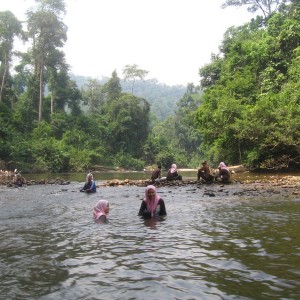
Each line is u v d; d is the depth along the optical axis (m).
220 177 16.52
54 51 52.09
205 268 3.93
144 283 3.47
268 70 29.23
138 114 59.56
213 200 10.39
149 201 7.80
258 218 7.20
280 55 30.42
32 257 4.50
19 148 38.44
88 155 46.62
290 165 22.92
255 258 4.30
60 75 54.72
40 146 40.56
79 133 51.19
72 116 54.25
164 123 79.12
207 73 38.56
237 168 24.36
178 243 5.14
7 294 3.23
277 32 34.94
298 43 30.11
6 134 39.94
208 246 4.93
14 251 4.82
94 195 12.88
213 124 25.52
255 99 27.78
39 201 11.20
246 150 25.02
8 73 50.34
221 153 27.78
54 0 51.12
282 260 4.20
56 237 5.72
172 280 3.54
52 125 48.59
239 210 8.35
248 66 31.50
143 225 6.69
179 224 6.70
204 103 31.36
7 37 47.78
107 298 3.10
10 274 3.82
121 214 8.16
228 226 6.39
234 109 24.02
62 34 51.28
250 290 3.24
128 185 17.20
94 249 4.88
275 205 9.07
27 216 8.07
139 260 4.28
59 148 42.44
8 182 20.03
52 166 40.22
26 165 37.72
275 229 6.05
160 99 137.62
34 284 3.50
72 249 4.90
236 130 23.05
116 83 63.69
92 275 3.75
